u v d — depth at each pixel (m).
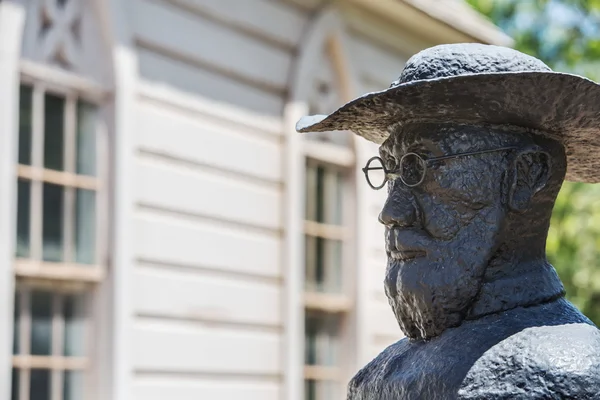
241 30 7.94
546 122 2.90
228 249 7.69
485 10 14.74
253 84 8.04
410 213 2.98
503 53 2.92
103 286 6.81
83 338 6.75
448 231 2.92
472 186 2.91
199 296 7.43
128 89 6.92
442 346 2.86
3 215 6.12
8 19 6.18
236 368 7.68
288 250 8.14
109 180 6.86
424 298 2.93
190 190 7.40
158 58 7.23
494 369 2.72
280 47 8.30
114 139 6.85
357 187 8.86
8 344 6.12
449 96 2.82
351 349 8.80
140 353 6.97
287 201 8.16
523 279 2.93
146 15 7.14
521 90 2.79
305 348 8.53
